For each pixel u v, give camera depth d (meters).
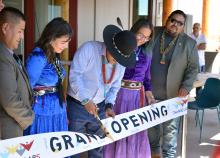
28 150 2.32
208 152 4.63
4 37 2.21
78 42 5.78
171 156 3.81
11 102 2.14
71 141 2.58
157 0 8.24
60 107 2.62
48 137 2.45
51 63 2.50
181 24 3.55
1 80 2.12
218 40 12.46
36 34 5.05
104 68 2.84
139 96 3.31
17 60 2.27
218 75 5.92
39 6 5.08
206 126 5.85
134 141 3.32
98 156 3.13
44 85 2.52
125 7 6.88
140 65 3.25
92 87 2.84
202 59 8.40
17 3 4.74
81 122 2.89
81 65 2.76
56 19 2.48
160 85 3.68
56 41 2.46
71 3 5.60
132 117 3.08
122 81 3.25
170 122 3.73
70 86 2.81
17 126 2.26
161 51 3.62
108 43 2.66
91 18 6.02
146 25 3.09
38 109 2.53
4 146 2.21
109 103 2.99
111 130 2.91
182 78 3.65
